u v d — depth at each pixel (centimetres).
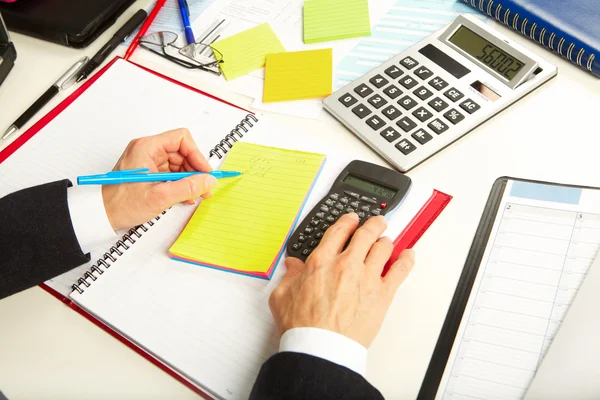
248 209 68
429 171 71
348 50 87
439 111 75
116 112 82
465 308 59
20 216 64
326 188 70
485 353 56
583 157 70
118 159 76
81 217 66
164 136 71
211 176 67
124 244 68
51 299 64
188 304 62
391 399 54
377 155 73
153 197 65
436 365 56
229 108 81
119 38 91
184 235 67
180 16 95
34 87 87
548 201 65
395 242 64
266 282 63
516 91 76
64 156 77
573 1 82
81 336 61
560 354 54
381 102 77
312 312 55
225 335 59
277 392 51
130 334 60
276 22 93
